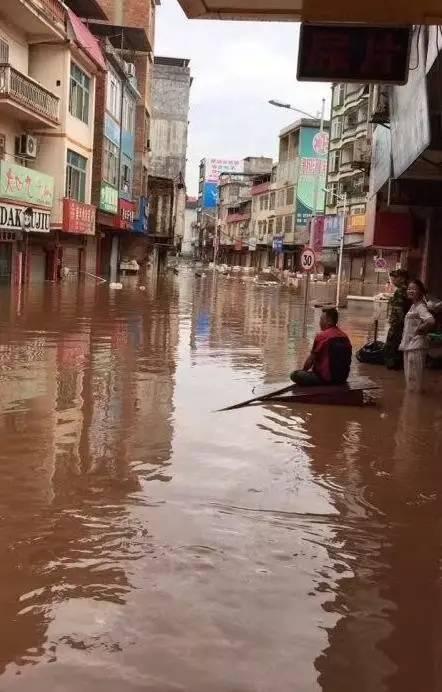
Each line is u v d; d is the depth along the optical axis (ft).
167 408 26.37
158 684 9.53
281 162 245.24
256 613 11.53
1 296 70.85
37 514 15.48
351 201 175.94
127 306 70.33
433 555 14.23
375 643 10.81
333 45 22.54
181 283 133.28
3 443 20.85
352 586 12.69
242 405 27.40
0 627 10.87
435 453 21.84
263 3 19.21
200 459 20.13
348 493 17.83
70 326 50.55
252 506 16.57
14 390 28.25
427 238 60.29
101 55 107.76
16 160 86.38
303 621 11.34
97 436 22.03
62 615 11.26
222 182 365.61
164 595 12.01
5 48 81.56
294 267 234.99
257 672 9.90
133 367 34.88
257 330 55.36
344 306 87.86
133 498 16.72
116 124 121.90
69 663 9.96
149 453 20.48
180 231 250.57
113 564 13.14
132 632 10.81
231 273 223.10
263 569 13.20
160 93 222.89
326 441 22.76
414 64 31.94
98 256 126.52
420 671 10.14
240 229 315.17
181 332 51.16
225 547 14.11
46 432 22.25
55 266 99.09
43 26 84.07
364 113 172.55
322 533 15.12
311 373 30.04
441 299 55.57
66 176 95.09
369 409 27.89
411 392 31.86
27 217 81.05
